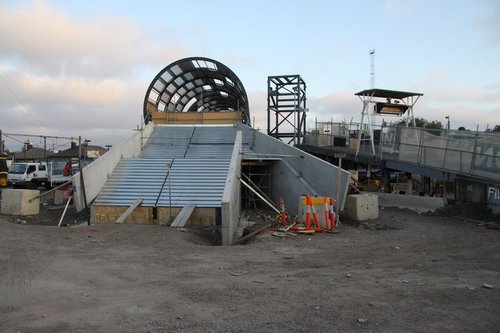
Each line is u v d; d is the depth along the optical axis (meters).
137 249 10.05
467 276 7.67
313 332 4.88
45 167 35.31
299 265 8.62
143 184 18.75
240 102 39.16
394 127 20.64
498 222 14.39
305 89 36.75
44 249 9.38
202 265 8.48
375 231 13.60
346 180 16.81
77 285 6.71
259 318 5.32
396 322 5.22
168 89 35.00
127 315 5.36
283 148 22.41
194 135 28.38
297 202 20.14
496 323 5.22
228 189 13.64
